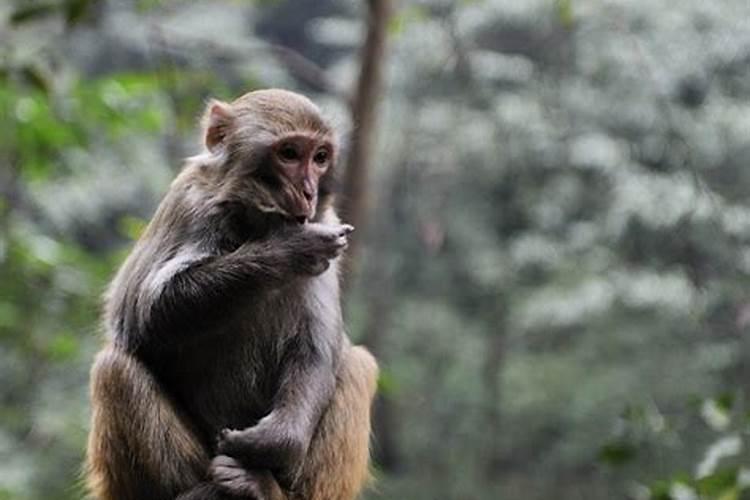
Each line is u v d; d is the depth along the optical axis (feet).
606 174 70.90
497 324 84.07
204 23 81.82
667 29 62.18
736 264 57.21
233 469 22.16
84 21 34.99
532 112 72.02
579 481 77.30
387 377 34.45
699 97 64.64
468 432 83.56
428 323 85.40
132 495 23.09
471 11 66.64
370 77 39.01
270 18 103.35
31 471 61.16
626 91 66.39
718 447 27.40
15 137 43.06
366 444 24.34
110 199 74.59
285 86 71.87
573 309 71.36
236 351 23.54
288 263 21.88
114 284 23.99
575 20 51.29
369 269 86.63
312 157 23.00
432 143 77.00
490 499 80.94
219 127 23.38
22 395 60.29
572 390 74.95
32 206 66.85
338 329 23.93
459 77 71.15
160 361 23.32
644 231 66.80
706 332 62.23
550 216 78.13
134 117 45.85
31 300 47.70
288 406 22.88
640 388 68.03
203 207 22.93
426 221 79.41
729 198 61.46
